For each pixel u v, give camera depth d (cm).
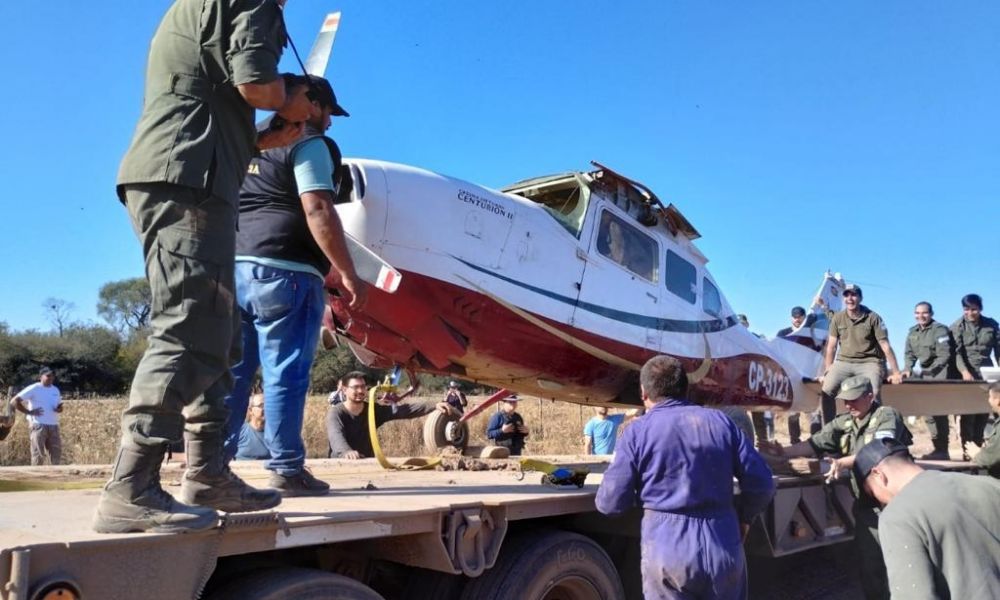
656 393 344
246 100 209
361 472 447
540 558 322
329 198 282
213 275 203
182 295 199
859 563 464
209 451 229
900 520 227
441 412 636
